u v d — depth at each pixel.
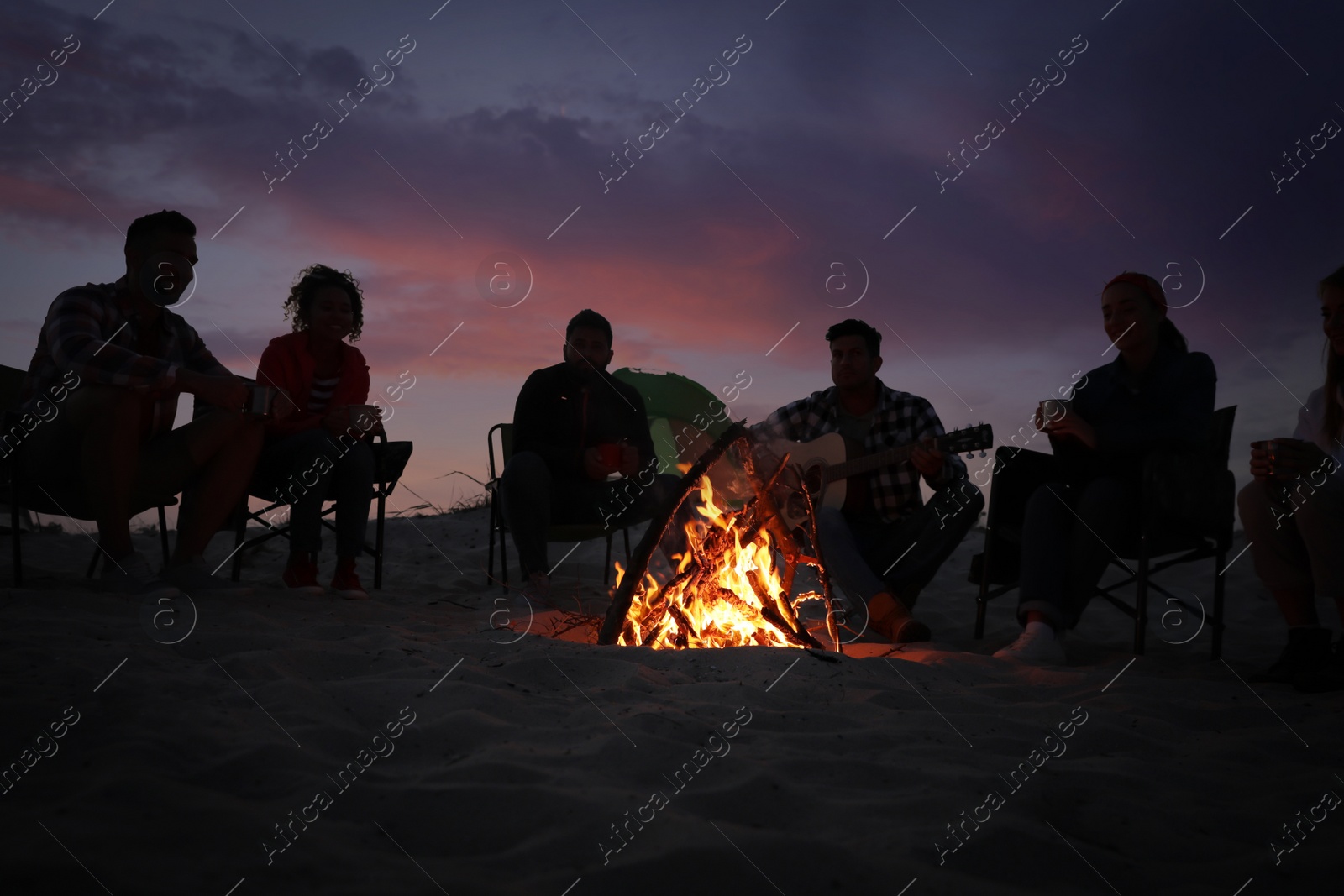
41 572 3.76
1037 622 3.02
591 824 1.38
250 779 1.47
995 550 3.51
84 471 2.86
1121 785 1.70
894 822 1.47
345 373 3.84
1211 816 1.57
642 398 4.41
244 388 2.98
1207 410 3.12
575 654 2.46
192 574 3.06
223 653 2.23
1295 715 2.25
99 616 2.54
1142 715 2.20
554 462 4.06
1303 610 2.74
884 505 3.76
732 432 3.04
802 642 2.89
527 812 1.42
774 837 1.35
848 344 3.81
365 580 4.54
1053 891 1.30
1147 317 3.29
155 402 3.13
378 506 4.10
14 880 1.07
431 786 1.48
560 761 1.65
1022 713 2.18
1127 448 3.08
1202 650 3.38
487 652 2.47
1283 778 1.80
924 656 2.89
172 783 1.39
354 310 3.85
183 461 3.06
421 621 3.10
